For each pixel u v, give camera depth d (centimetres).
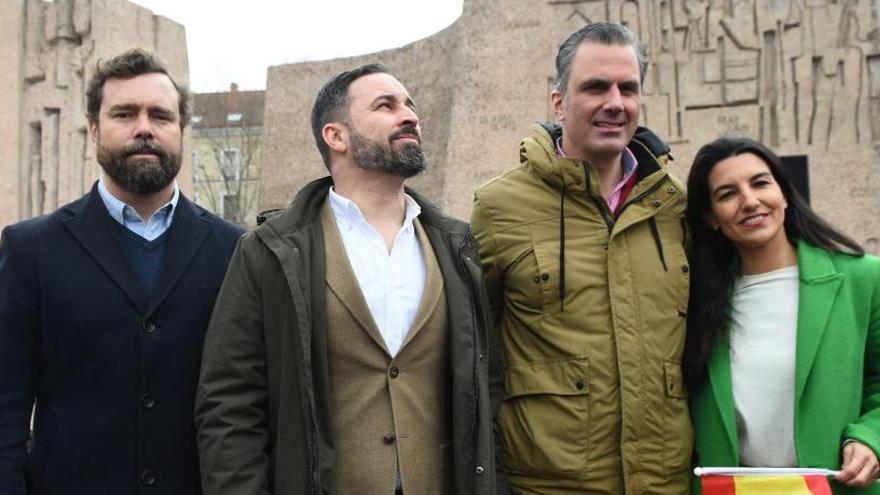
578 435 236
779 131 716
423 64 908
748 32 729
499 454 240
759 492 223
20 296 229
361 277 225
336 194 236
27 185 851
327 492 206
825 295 237
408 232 234
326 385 211
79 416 226
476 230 262
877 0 699
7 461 221
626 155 262
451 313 226
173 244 241
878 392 237
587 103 248
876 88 698
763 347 242
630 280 244
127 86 240
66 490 224
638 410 236
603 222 249
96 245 234
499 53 777
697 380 246
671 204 257
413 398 221
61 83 841
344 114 234
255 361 218
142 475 226
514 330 254
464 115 778
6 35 852
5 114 845
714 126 734
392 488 214
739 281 252
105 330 228
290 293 214
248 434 214
